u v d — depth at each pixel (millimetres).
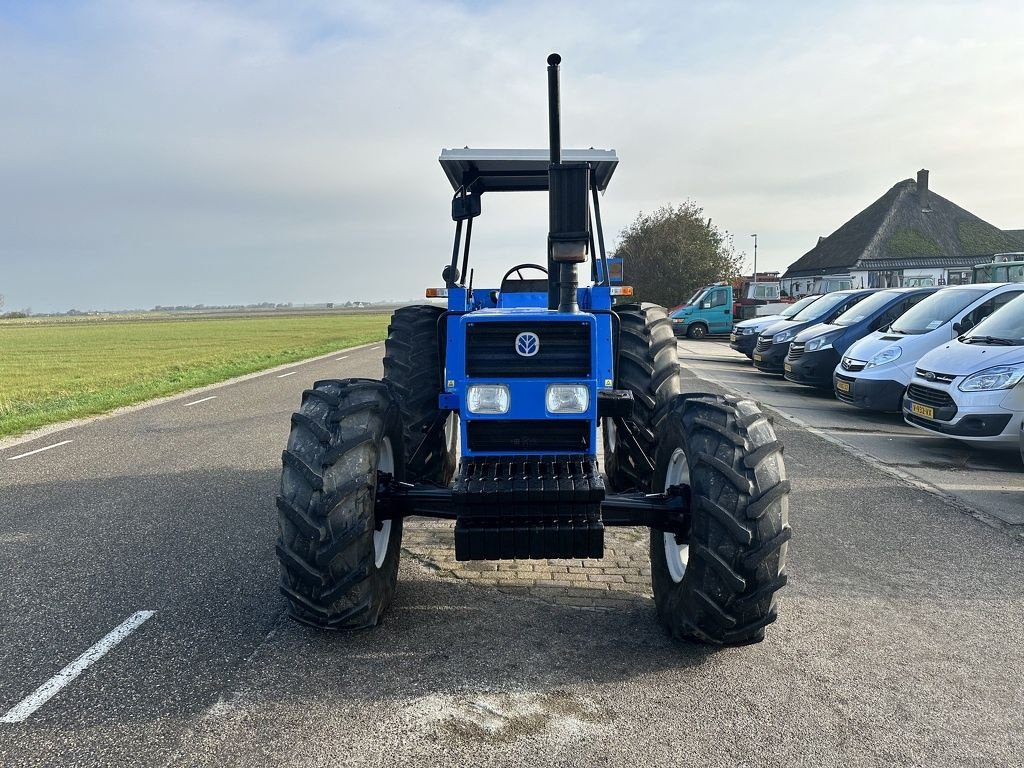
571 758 2510
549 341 3248
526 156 5480
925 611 3742
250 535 5020
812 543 4797
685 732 2664
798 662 3195
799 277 47062
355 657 3246
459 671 3109
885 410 9250
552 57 3318
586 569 4340
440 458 5262
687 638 3236
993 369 6793
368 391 3387
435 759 2510
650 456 4859
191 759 2523
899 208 43562
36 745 2613
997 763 2494
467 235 6328
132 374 18281
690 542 3088
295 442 3162
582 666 3154
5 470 7230
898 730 2684
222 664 3189
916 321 9859
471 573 4277
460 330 3266
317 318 90375
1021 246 42750
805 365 11883
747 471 3010
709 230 42969
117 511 5637
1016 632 3496
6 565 4477
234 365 19891
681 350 21969
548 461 3234
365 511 3096
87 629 3564
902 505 5641
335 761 2504
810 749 2562
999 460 7184
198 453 7848
